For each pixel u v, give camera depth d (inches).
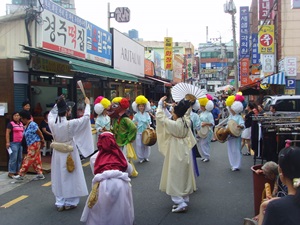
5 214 231.3
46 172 350.3
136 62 841.5
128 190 173.5
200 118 414.0
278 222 87.7
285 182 94.9
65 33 458.0
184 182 229.3
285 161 93.1
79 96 531.5
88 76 525.0
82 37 515.8
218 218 220.1
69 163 232.2
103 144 175.8
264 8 841.5
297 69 730.2
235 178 327.3
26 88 391.2
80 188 236.7
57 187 236.4
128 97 788.0
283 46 741.9
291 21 738.2
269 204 91.4
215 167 381.7
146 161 418.9
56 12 430.9
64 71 459.5
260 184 194.1
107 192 163.9
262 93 915.4
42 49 399.2
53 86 447.5
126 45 751.1
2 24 393.1
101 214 165.8
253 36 953.5
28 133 319.3
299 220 86.0
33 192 283.7
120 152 179.0
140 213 230.8
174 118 236.5
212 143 593.6
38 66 400.8
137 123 408.2
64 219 221.3
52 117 237.8
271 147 255.3
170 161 230.4
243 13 1124.5
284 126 239.9
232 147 360.5
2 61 358.9
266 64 768.9
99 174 167.9
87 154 239.0
